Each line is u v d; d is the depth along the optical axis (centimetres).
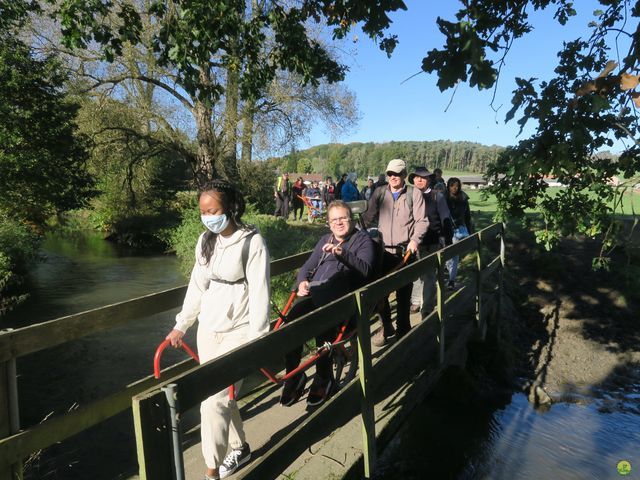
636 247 1180
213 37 640
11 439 243
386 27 408
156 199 2373
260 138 2038
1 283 1102
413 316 652
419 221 504
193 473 306
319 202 2202
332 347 347
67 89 1773
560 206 539
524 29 458
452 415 599
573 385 769
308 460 322
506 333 856
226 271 273
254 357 220
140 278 1398
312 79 757
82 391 658
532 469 514
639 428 634
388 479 472
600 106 316
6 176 1223
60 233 2416
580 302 1048
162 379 340
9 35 1255
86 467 472
